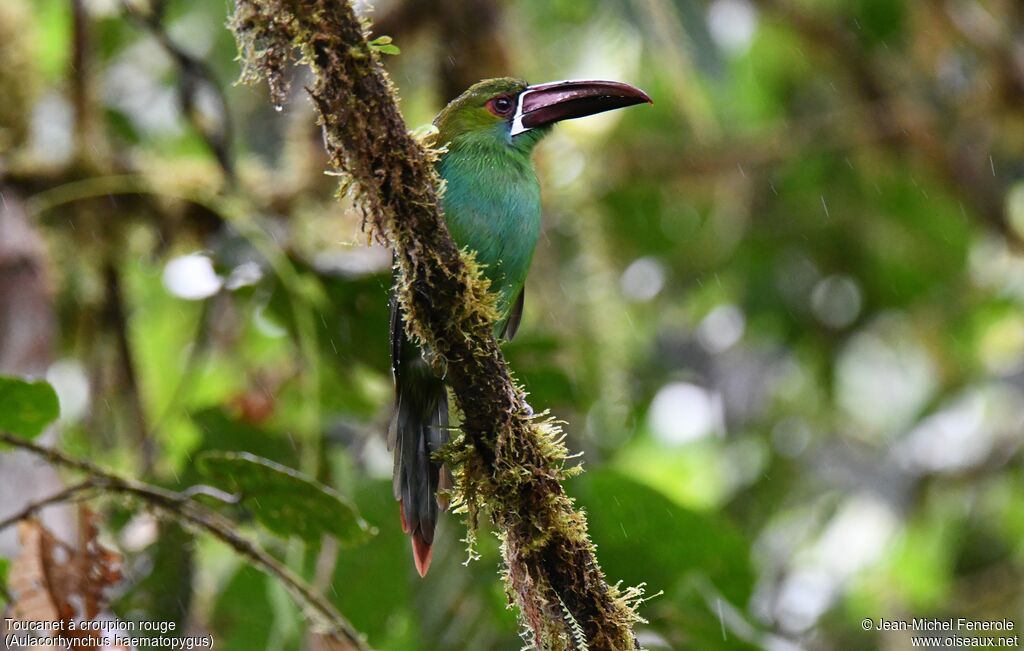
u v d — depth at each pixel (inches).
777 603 532.7
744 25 541.6
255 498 266.5
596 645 235.8
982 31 535.8
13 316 330.0
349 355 371.2
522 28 445.7
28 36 413.4
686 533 347.3
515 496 239.3
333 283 368.8
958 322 590.2
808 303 589.3
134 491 258.4
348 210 235.9
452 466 244.7
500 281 340.8
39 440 285.1
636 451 559.5
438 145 337.1
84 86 403.9
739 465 568.4
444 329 236.7
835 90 559.8
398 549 346.6
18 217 343.6
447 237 233.8
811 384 588.1
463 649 347.6
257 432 356.5
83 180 398.6
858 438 576.7
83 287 404.5
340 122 226.8
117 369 405.4
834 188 573.9
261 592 327.9
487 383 238.7
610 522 347.9
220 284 367.6
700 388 577.0
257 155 488.7
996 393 576.7
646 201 534.9
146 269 422.9
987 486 562.9
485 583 351.9
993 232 560.4
